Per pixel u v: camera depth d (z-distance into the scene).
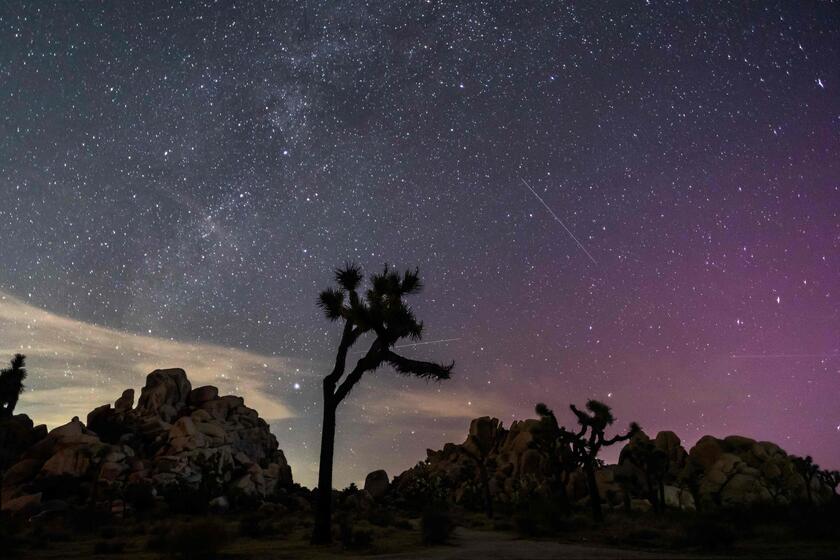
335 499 53.50
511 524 26.23
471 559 11.45
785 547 13.11
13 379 33.84
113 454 44.31
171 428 53.00
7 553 14.05
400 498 57.53
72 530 22.42
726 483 44.66
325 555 13.18
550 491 48.41
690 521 22.00
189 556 12.62
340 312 17.34
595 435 27.52
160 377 60.19
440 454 75.62
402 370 16.83
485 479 39.41
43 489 39.03
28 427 49.84
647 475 33.75
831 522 17.47
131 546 16.33
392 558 12.06
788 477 45.25
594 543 16.05
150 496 37.78
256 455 57.94
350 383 16.78
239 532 20.56
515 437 66.31
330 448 16.70
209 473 41.88
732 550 12.89
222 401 60.97
